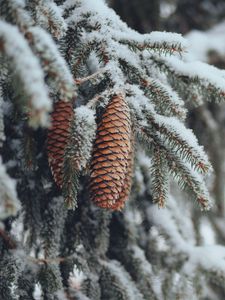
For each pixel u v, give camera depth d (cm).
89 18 74
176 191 115
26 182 84
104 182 65
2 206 52
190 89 80
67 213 87
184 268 98
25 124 77
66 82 54
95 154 66
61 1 76
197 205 73
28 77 50
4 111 77
